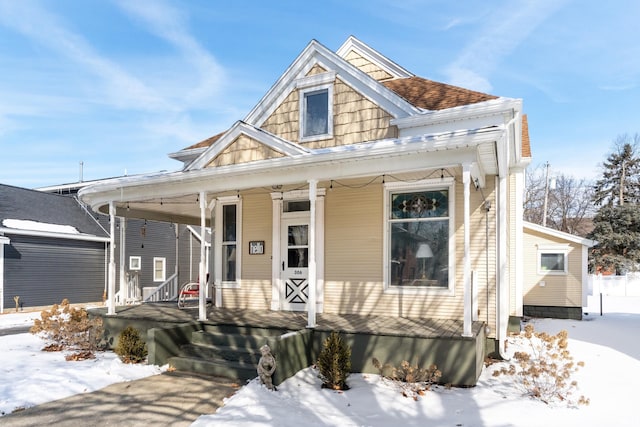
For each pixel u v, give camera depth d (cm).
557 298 1452
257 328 727
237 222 1012
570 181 4422
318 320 772
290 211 954
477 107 777
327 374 576
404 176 797
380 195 847
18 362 728
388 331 645
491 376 630
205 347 712
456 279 775
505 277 746
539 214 4272
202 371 664
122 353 721
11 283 1642
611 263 2948
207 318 821
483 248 768
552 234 1462
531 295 1483
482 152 629
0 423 461
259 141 808
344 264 870
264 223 983
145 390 577
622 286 2684
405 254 826
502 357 719
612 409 502
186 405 518
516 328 1025
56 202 2120
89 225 2044
